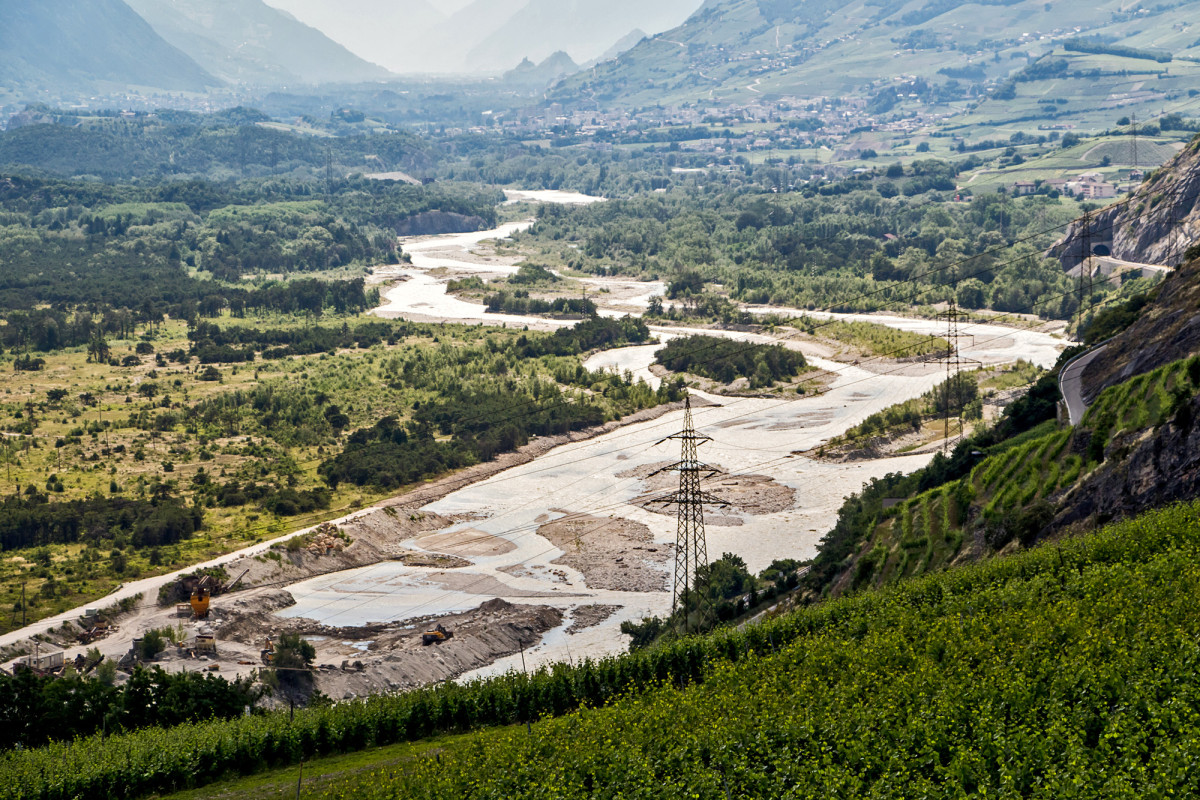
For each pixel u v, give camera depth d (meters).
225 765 86.50
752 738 65.88
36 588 158.12
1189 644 60.78
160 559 172.00
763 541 179.00
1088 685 59.59
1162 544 80.69
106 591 158.12
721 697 74.88
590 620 150.00
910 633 80.31
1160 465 93.12
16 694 97.56
